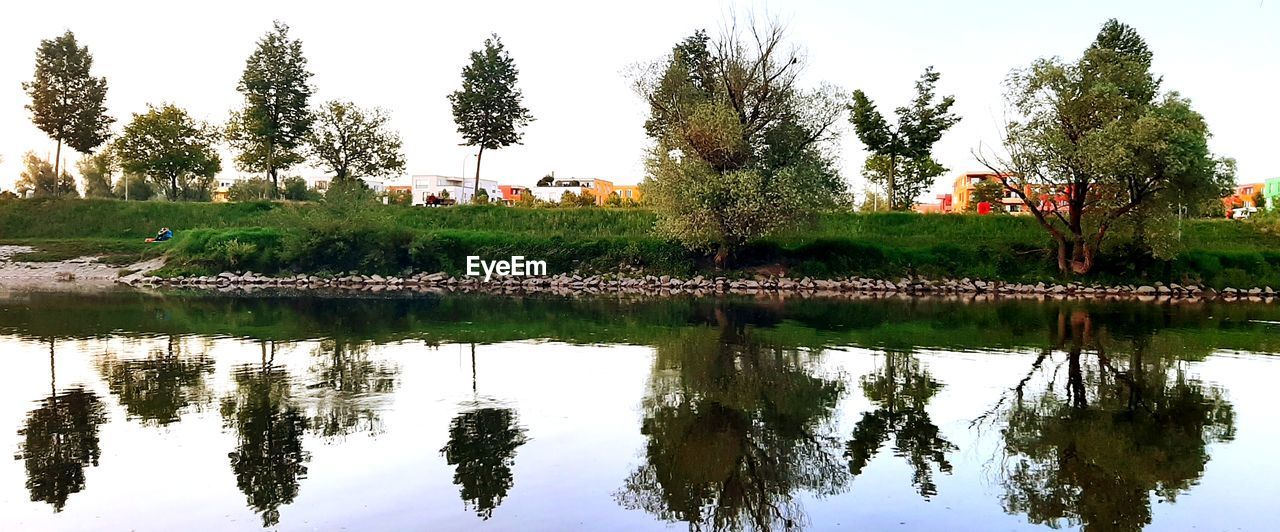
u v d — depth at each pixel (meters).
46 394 12.80
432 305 29.72
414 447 9.98
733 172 38.28
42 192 92.19
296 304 29.52
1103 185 36.50
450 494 8.33
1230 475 9.30
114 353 17.06
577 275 42.78
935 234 48.28
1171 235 37.50
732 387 13.94
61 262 46.16
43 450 9.70
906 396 13.35
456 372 15.09
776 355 17.62
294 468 9.11
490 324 23.25
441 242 44.78
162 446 9.90
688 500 8.30
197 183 86.94
